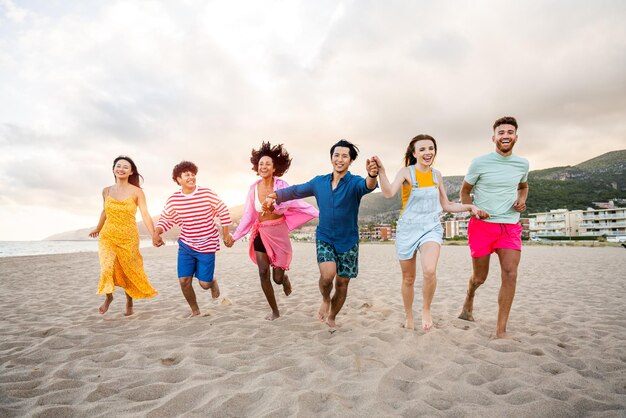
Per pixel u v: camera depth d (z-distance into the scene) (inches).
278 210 171.2
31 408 81.7
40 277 373.4
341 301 152.6
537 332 150.4
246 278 356.5
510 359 114.3
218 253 911.0
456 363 110.7
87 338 138.9
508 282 136.9
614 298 233.0
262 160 168.9
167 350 124.6
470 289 163.2
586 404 84.2
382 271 426.3
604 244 1758.1
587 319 173.8
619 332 149.6
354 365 108.0
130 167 178.2
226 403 82.4
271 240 173.6
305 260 611.8
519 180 137.9
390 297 234.8
